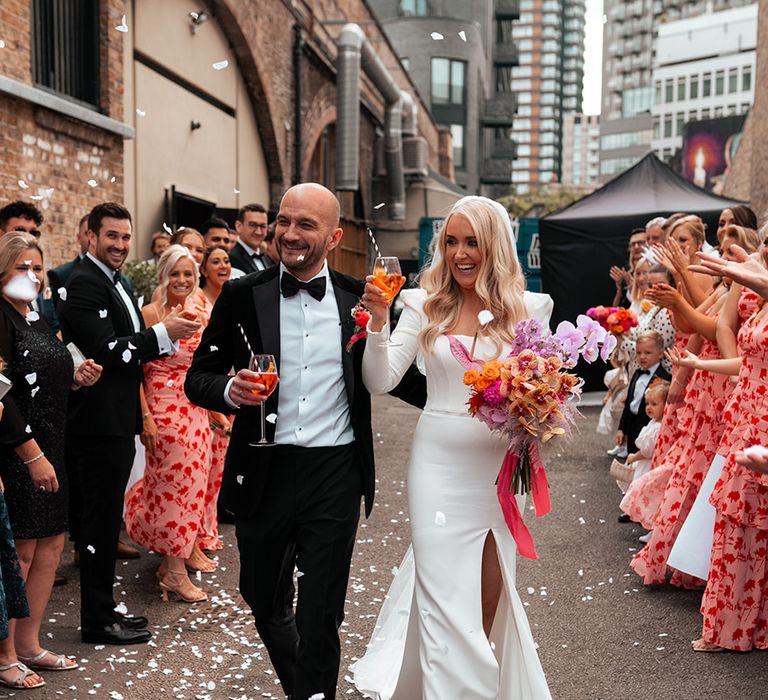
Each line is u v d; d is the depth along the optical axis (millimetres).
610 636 4785
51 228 8992
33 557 4266
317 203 3500
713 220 13414
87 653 4504
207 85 14461
